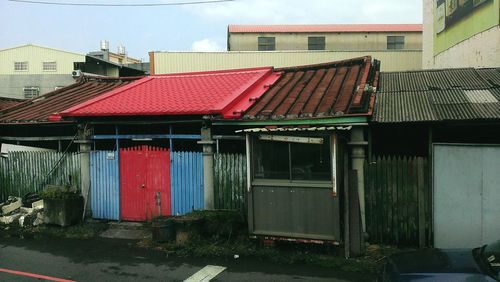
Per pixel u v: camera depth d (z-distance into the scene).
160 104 10.55
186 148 10.73
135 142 11.20
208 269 7.45
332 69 12.12
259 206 8.12
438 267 4.82
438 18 16.23
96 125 11.07
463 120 7.63
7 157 12.20
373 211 8.44
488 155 7.69
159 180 10.34
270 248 8.23
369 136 8.88
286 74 12.70
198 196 9.98
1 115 12.75
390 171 8.31
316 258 7.68
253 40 32.38
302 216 7.80
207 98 10.56
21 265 7.83
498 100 8.32
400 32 32.03
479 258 4.97
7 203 11.48
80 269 7.59
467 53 13.44
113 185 10.72
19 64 37.53
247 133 8.14
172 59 24.23
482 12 12.36
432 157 8.04
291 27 32.88
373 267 7.23
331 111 8.48
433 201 8.05
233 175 9.60
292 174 7.89
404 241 8.26
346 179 7.92
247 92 10.86
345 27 32.53
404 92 9.52
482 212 7.74
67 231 10.02
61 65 37.25
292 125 8.66
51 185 11.18
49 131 12.23
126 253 8.49
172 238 9.01
